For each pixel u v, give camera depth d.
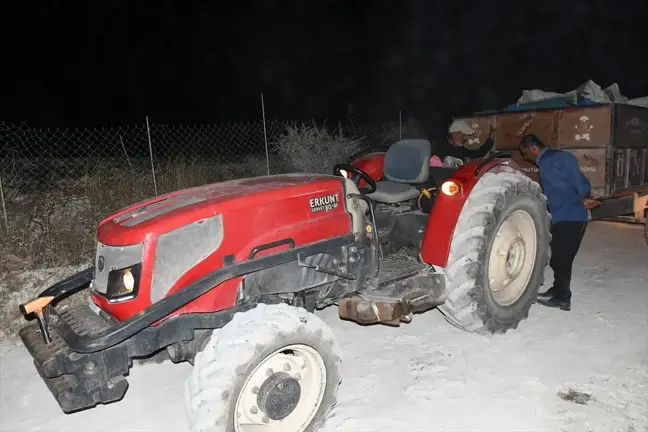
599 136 6.16
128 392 3.72
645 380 3.59
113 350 2.74
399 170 4.62
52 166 9.70
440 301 3.98
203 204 3.01
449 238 3.94
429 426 3.18
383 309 3.57
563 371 3.73
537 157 4.84
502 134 7.03
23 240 5.86
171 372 3.98
